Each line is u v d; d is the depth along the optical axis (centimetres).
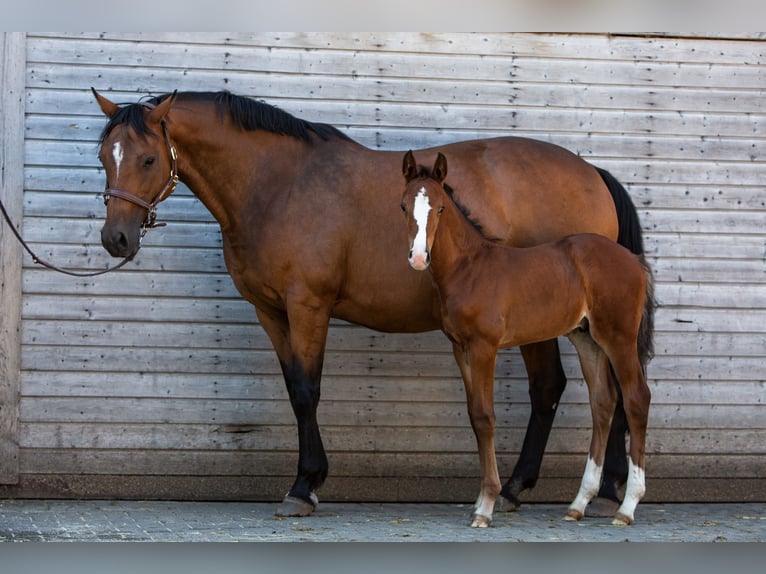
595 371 619
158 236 705
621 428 637
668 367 730
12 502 675
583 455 720
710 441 730
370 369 711
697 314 734
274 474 704
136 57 703
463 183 633
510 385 721
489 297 567
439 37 724
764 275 741
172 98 583
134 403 699
